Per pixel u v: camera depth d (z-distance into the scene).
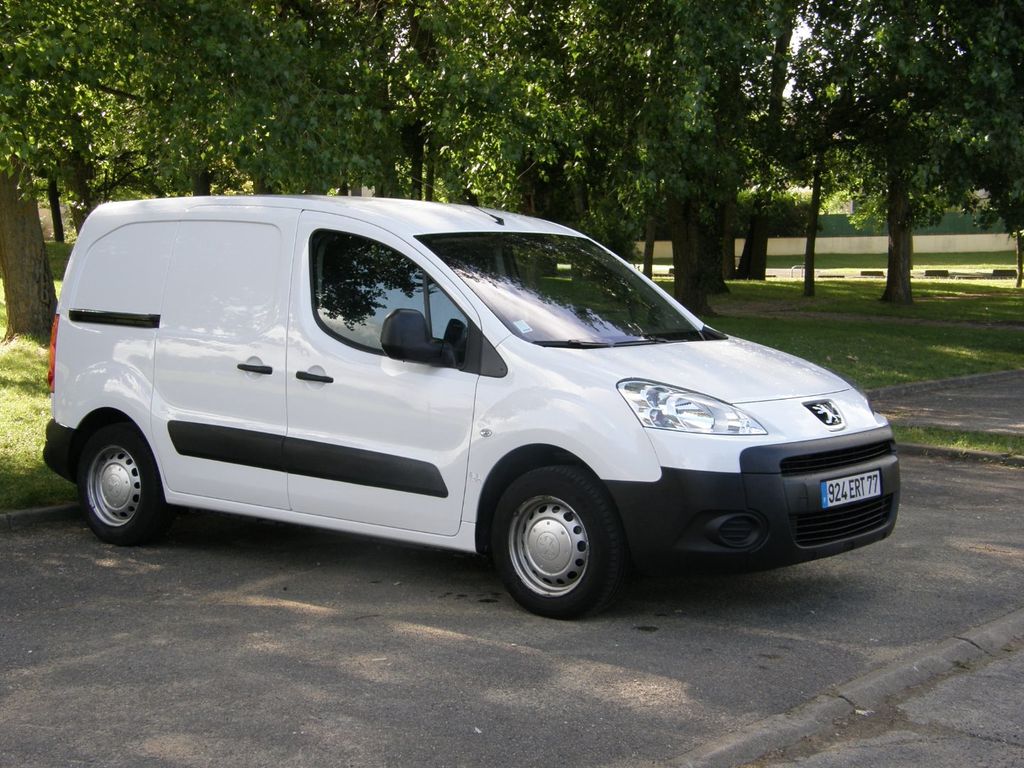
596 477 5.45
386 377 6.01
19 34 10.28
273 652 5.16
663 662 5.02
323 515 6.29
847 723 4.37
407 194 14.45
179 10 11.27
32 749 4.11
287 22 12.12
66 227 54.22
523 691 4.66
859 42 20.78
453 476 5.79
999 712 4.47
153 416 6.91
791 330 23.88
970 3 19.17
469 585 6.28
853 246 79.94
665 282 41.72
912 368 17.23
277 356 6.41
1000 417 12.63
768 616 5.70
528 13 18.48
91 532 7.55
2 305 20.67
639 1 18.56
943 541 7.26
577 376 5.52
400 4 14.55
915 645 5.27
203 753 4.05
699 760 3.94
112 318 7.19
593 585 5.45
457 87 13.23
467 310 5.87
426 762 3.97
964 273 50.31
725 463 5.24
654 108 18.19
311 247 6.46
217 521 7.90
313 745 4.12
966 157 19.89
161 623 5.62
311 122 11.25
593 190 22.75
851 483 5.57
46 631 5.50
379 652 5.16
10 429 10.09
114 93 13.06
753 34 18.23
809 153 26.70
